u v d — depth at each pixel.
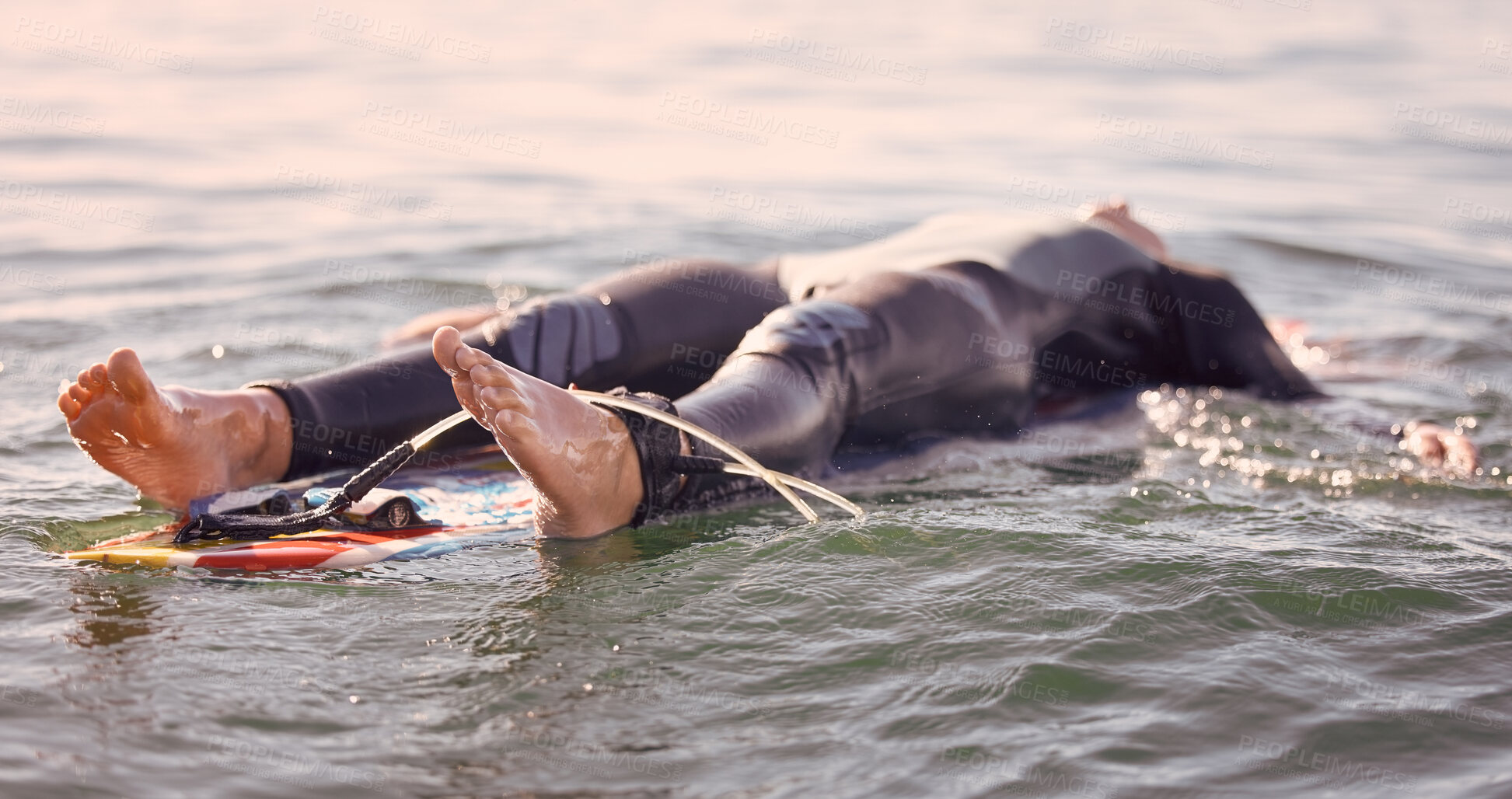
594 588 2.70
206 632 2.42
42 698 2.13
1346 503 3.66
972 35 22.84
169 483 3.13
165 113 12.35
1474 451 4.10
